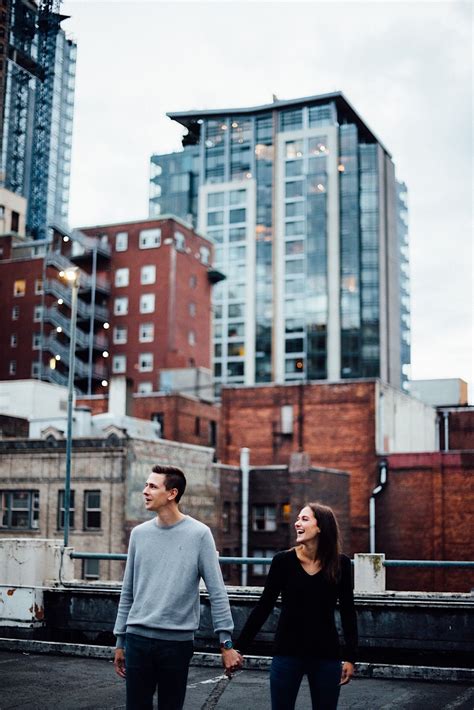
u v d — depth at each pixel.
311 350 132.50
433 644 11.59
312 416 55.66
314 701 5.70
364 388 54.41
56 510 39.88
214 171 146.00
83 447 39.75
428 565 11.77
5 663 12.06
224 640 5.89
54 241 95.62
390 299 136.75
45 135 183.62
